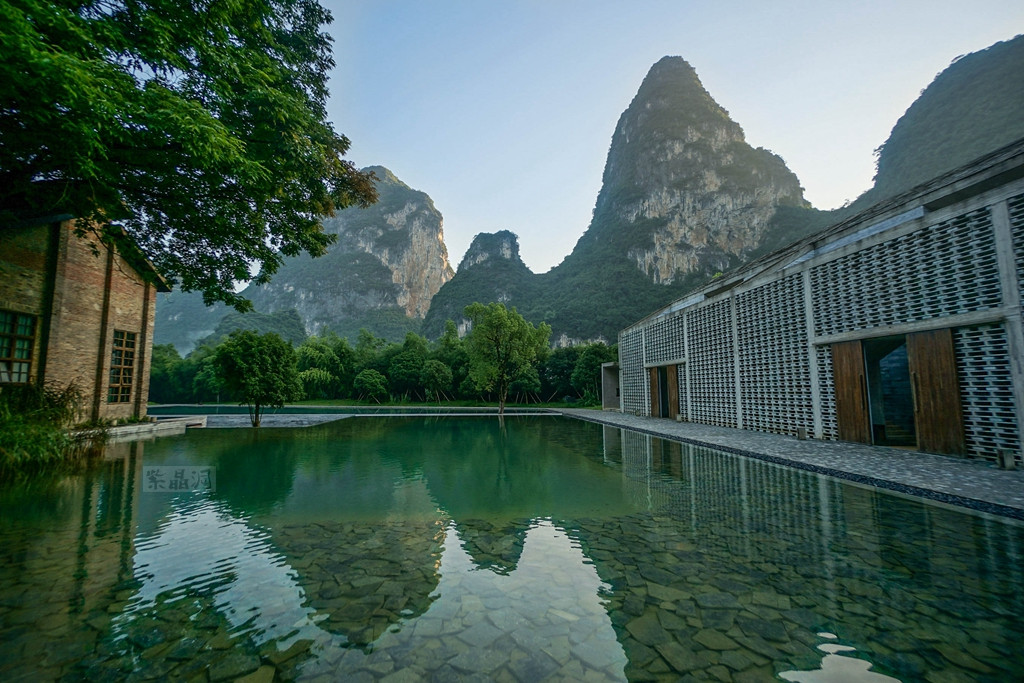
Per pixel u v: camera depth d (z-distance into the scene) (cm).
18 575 283
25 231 937
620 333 2184
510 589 268
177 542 349
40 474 619
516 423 1627
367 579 282
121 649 203
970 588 260
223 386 1356
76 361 1072
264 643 209
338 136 767
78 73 343
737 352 1202
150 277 927
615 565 304
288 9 714
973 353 651
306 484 570
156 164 529
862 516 405
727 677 183
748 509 439
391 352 3700
